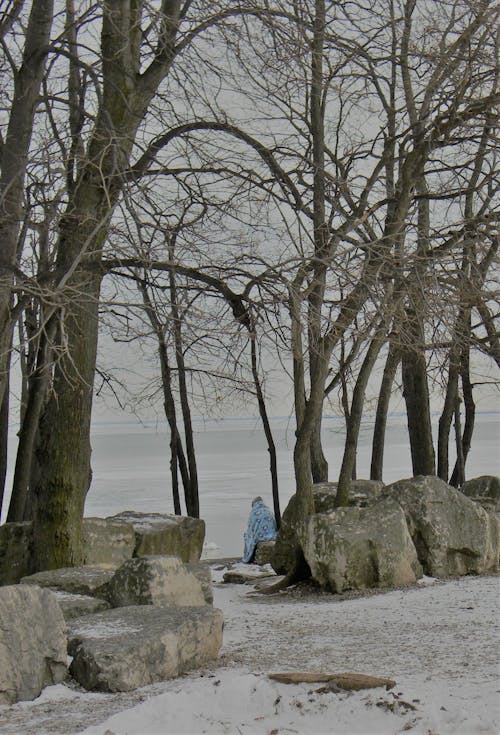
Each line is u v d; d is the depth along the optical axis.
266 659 8.80
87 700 7.57
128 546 15.89
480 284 15.81
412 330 15.81
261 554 17.72
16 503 18.38
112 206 12.73
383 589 13.22
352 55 16.58
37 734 6.45
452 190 18.06
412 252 14.94
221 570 17.64
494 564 14.70
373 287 14.22
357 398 16.56
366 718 6.23
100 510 35.69
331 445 87.38
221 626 8.91
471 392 25.84
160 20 13.66
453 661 8.27
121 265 14.59
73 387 14.63
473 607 11.28
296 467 15.76
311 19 15.27
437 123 16.53
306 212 16.20
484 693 6.79
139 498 41.12
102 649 7.92
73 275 14.41
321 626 10.70
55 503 14.84
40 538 14.85
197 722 6.36
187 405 23.81
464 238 16.20
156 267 14.34
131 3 15.22
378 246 14.16
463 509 14.45
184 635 8.44
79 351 14.90
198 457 76.19
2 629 7.67
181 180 15.73
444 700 6.54
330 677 6.88
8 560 15.34
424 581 13.69
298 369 15.96
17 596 7.86
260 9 14.15
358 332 14.37
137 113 15.20
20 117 13.80
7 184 13.34
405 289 14.48
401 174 17.02
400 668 8.05
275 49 14.44
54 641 8.01
